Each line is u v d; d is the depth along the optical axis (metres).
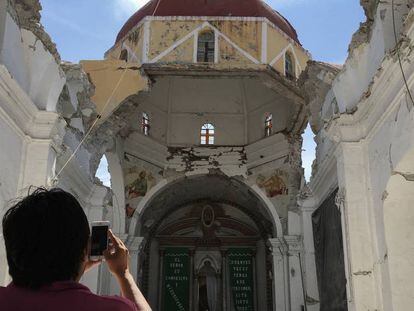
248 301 24.88
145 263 23.94
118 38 21.11
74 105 11.91
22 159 8.66
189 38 18.80
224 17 19.03
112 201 20.16
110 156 19.53
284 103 20.94
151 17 19.03
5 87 7.54
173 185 22.41
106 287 17.77
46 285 1.89
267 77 18.23
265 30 19.02
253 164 21.70
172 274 25.28
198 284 25.61
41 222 1.94
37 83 9.11
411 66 7.23
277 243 20.36
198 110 22.55
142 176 21.19
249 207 24.59
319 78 12.19
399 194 8.33
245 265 25.34
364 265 8.98
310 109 13.53
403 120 7.59
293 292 19.27
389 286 8.24
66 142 11.38
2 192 7.82
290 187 20.55
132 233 20.58
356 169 9.45
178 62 17.80
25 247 1.91
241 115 22.53
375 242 8.93
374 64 9.30
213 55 18.77
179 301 24.91
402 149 7.61
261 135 21.88
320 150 13.26
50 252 1.92
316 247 13.44
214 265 25.81
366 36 9.73
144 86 15.72
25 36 8.93
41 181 8.62
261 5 19.78
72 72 11.64
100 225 2.28
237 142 22.22
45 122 8.85
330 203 11.88
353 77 10.07
